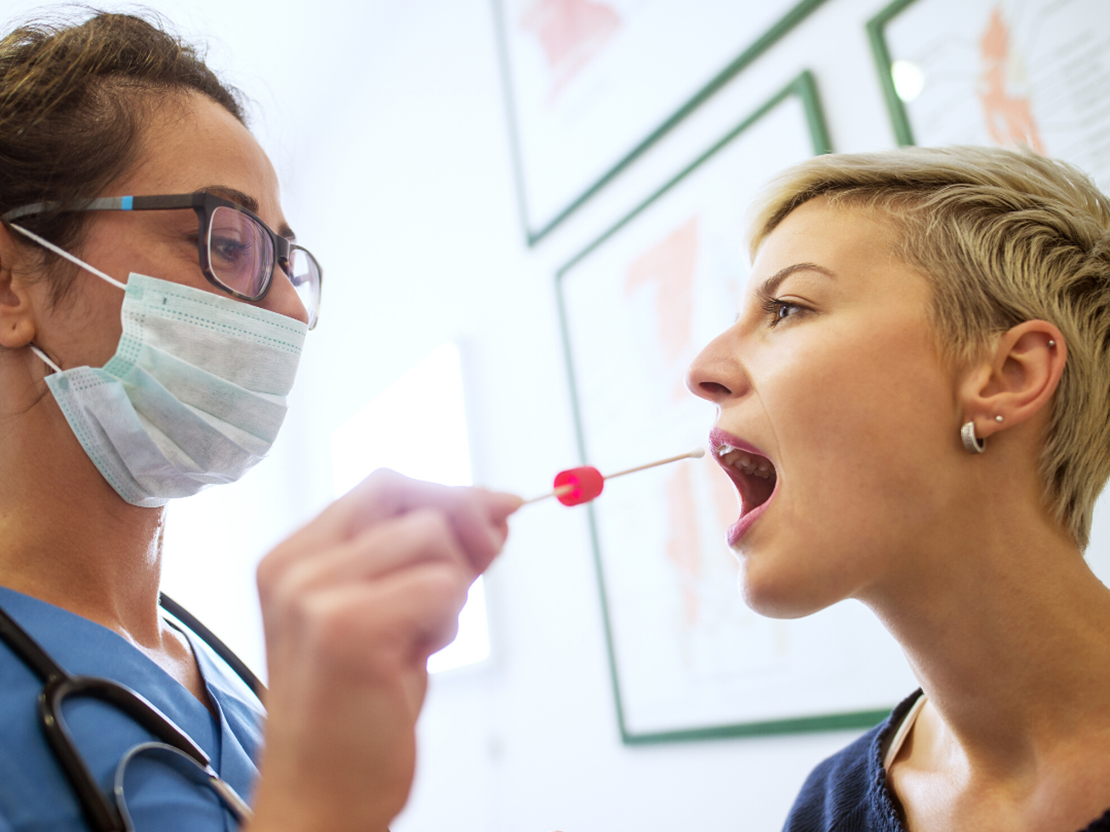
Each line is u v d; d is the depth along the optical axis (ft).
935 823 2.17
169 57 2.71
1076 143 3.43
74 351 2.41
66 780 1.71
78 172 2.39
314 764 1.28
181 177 2.55
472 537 1.57
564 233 6.60
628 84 5.94
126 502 2.46
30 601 2.12
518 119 7.20
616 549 5.67
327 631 1.28
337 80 11.38
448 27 8.83
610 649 5.63
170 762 1.97
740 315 2.48
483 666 6.95
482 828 6.89
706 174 5.16
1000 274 2.15
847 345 2.10
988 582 2.02
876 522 2.01
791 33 4.76
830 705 4.17
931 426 2.04
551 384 6.63
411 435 8.55
